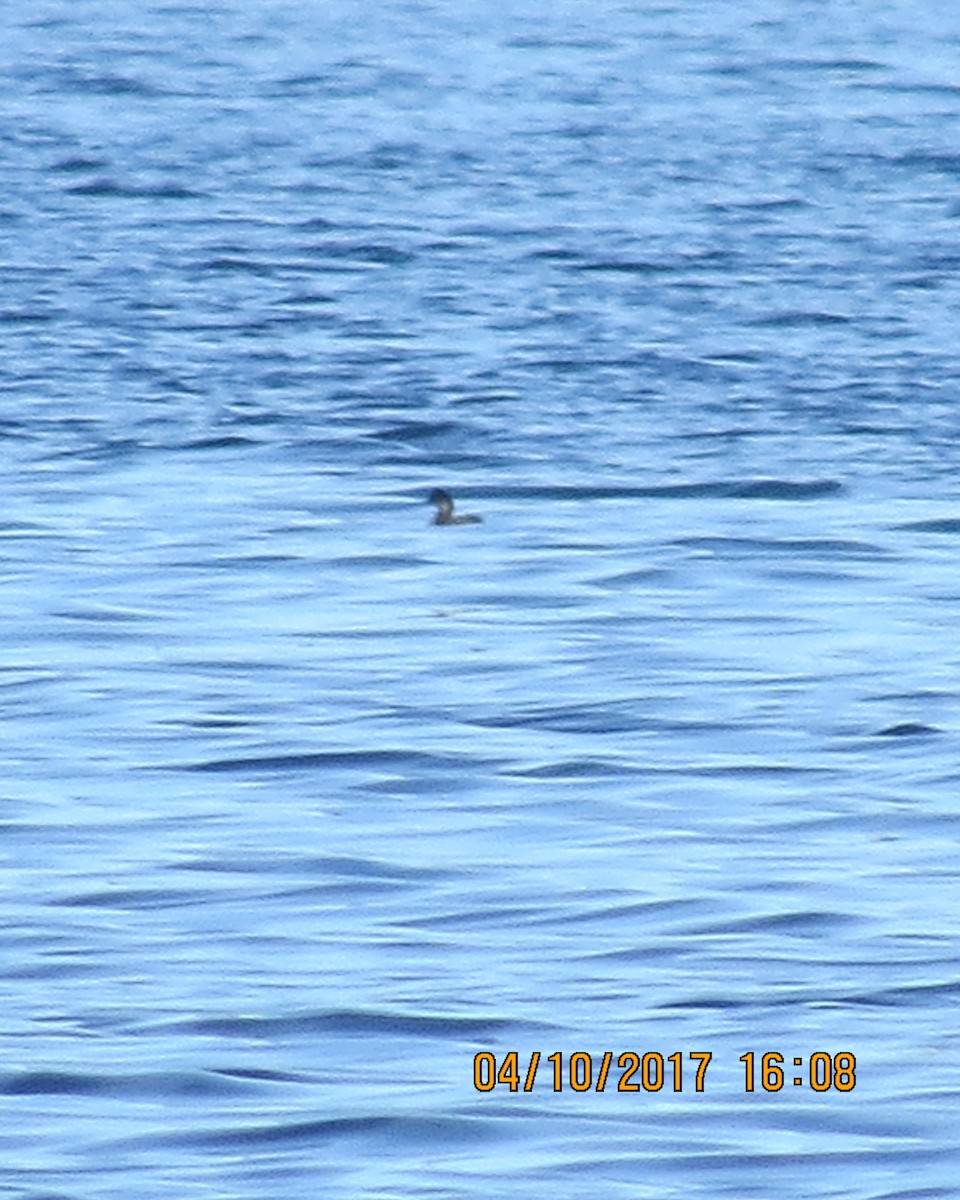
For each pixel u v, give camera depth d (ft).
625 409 204.85
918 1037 93.35
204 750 126.72
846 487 181.47
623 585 158.61
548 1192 82.38
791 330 233.76
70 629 148.15
